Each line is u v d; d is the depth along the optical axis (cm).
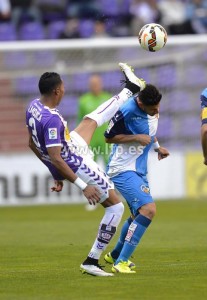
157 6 7219
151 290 2341
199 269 2820
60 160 2539
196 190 6172
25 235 4141
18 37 7056
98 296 2242
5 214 5347
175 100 6288
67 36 6825
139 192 2775
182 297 2214
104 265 2986
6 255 3350
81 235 4103
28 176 5988
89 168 2606
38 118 2561
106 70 6244
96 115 2755
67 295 2266
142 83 2831
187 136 6266
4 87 6134
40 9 7238
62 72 6191
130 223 2875
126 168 2812
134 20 6969
